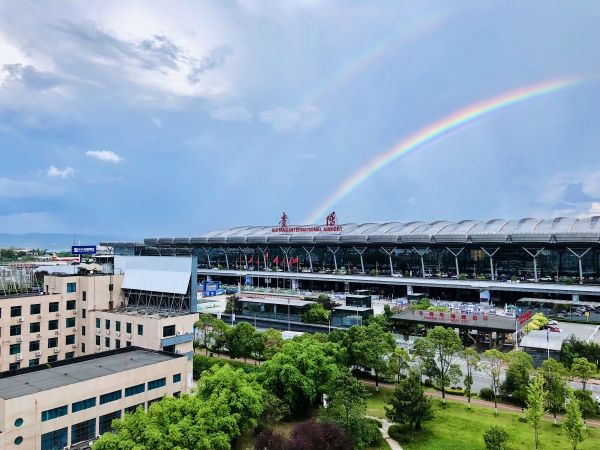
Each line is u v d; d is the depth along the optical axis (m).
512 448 45.00
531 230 145.88
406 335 89.50
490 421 52.38
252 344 73.81
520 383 57.81
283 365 53.59
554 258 142.75
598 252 136.00
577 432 42.47
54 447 44.38
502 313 110.06
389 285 158.25
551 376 52.84
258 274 183.12
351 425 46.53
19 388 46.16
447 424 51.75
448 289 149.50
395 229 180.50
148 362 56.47
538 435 47.59
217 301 132.38
